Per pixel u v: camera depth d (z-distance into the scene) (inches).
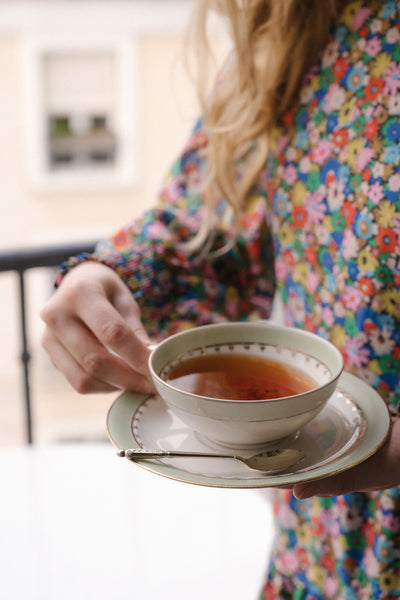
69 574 32.9
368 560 25.0
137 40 335.0
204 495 39.3
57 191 349.7
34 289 331.9
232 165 27.1
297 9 24.1
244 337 21.2
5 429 331.0
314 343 20.6
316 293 25.2
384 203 22.5
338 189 23.7
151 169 354.9
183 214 28.5
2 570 32.6
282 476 17.3
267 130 25.9
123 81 339.6
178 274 27.8
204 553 35.2
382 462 19.3
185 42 27.5
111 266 26.2
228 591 33.1
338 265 24.1
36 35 328.8
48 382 336.8
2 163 346.3
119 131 346.3
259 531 36.7
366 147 22.8
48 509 36.5
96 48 335.3
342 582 25.7
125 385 21.0
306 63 24.6
